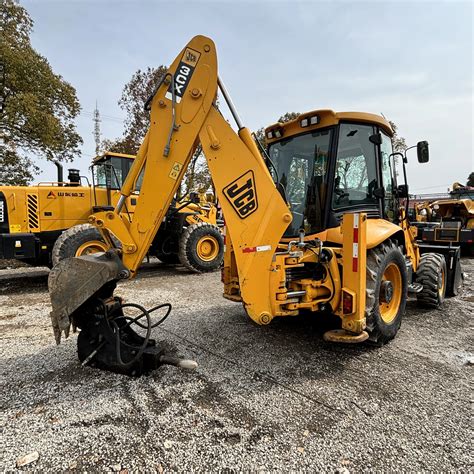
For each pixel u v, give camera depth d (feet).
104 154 23.50
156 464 5.84
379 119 11.41
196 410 7.39
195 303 16.26
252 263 8.94
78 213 21.76
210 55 9.01
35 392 8.12
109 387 8.34
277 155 12.40
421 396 7.97
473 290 19.19
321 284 9.77
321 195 10.93
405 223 13.80
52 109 45.96
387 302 10.69
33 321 13.70
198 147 10.30
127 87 51.70
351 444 6.33
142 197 9.16
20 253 19.45
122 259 9.18
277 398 7.87
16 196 19.72
